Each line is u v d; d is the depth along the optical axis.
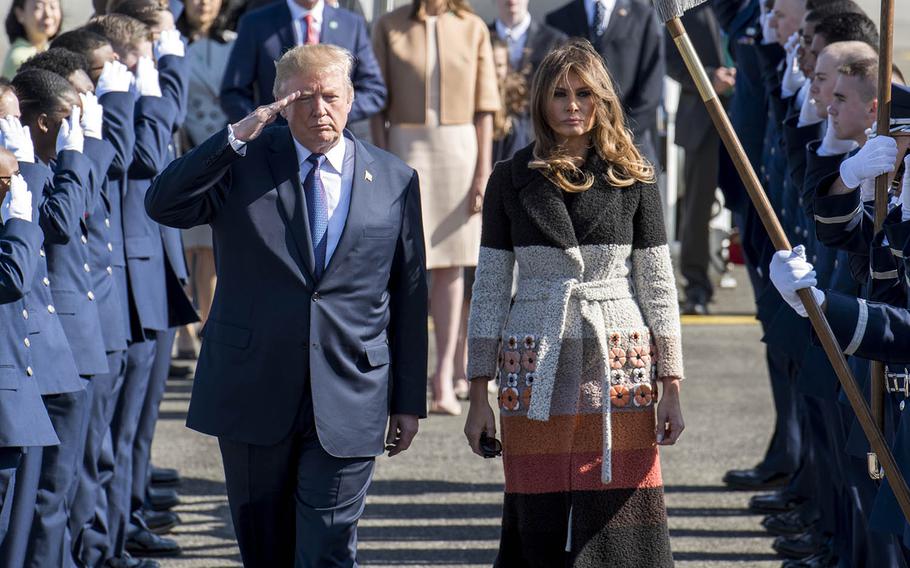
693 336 42.25
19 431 17.80
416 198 18.58
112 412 22.47
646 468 18.08
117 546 22.97
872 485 19.38
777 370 27.33
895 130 17.44
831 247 18.06
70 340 19.97
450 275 32.94
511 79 34.12
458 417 33.28
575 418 17.94
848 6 23.33
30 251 17.56
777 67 26.14
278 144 18.02
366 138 33.44
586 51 18.11
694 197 44.28
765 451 30.23
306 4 29.86
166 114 23.41
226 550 24.27
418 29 32.22
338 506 17.83
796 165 22.47
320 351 17.67
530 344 18.05
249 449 17.84
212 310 18.12
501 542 18.55
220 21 36.50
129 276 23.31
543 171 18.00
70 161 19.50
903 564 19.11
